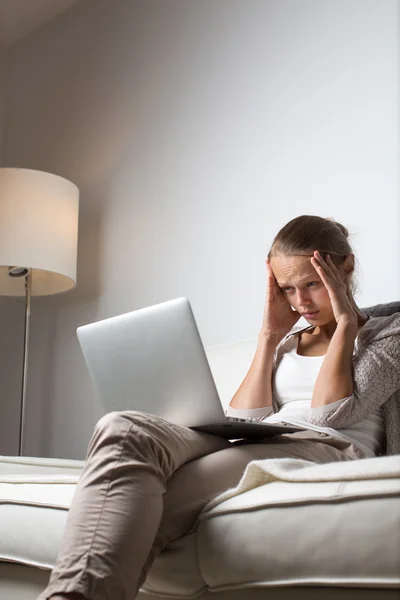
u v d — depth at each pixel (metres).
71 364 3.02
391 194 2.16
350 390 1.39
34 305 3.24
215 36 2.81
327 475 0.95
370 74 2.28
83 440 2.89
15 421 3.17
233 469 1.14
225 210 2.62
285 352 1.64
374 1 2.30
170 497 1.08
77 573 0.89
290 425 1.38
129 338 1.25
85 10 3.39
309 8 2.50
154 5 3.10
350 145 2.29
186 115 2.86
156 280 2.81
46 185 2.70
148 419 1.07
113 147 3.13
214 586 1.00
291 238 1.54
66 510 1.22
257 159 2.56
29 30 3.62
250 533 0.96
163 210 2.85
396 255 2.12
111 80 3.21
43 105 3.48
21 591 1.27
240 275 2.52
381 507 0.87
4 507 1.31
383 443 1.48
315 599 0.91
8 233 2.61
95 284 3.04
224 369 2.01
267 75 2.59
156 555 1.03
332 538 0.89
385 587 0.85
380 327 1.47
